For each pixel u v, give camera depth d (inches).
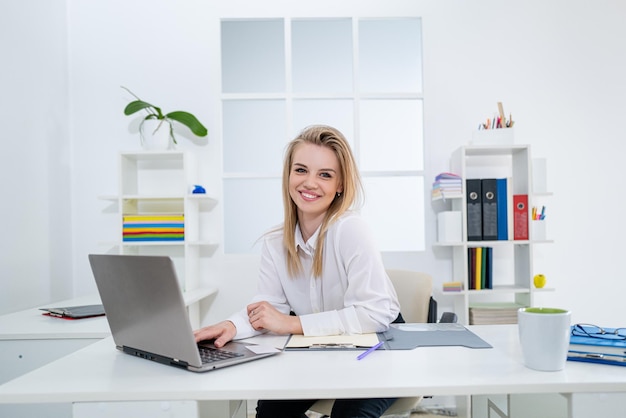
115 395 32.9
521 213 107.8
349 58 163.2
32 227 99.7
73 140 117.6
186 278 108.0
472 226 108.0
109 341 48.6
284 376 35.6
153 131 110.9
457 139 118.9
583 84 120.0
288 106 118.3
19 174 95.5
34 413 64.8
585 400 33.7
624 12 120.0
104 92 118.2
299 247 56.4
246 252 157.4
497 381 34.0
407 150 148.4
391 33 157.5
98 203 117.2
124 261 37.8
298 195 53.1
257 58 165.0
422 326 53.7
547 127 119.3
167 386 33.6
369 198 133.9
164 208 117.8
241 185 159.2
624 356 37.6
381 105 151.0
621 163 119.5
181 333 36.6
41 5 105.4
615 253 118.7
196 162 116.4
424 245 125.2
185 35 119.1
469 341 46.1
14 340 63.9
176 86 118.6
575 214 118.8
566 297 118.1
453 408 108.7
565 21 120.0
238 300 117.6
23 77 97.9
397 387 33.0
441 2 119.3
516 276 115.2
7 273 90.6
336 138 53.6
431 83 119.0
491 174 118.8
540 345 36.3
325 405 54.3
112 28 118.5
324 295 56.1
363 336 48.1
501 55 119.6
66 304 88.0
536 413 49.3
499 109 109.8
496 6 120.0
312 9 118.6
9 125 92.6
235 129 165.2
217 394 32.8
